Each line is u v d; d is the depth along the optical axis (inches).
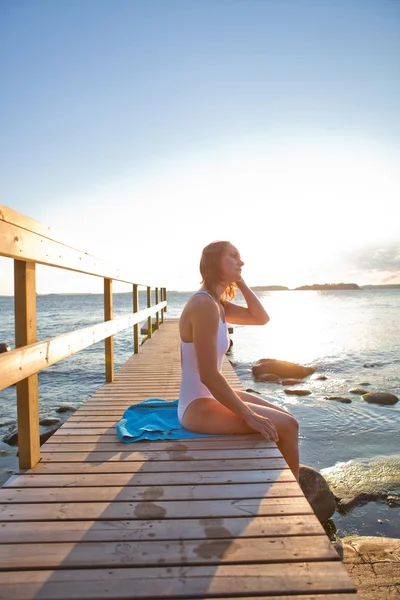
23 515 71.4
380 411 311.4
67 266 118.6
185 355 105.9
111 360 190.7
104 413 137.5
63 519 70.0
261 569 56.8
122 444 105.0
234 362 530.0
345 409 318.0
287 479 83.1
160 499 76.1
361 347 661.9
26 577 56.2
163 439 105.1
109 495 78.1
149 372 217.0
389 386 396.5
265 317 121.0
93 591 53.4
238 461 91.4
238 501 74.7
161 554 60.3
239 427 104.1
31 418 92.9
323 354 597.3
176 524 67.8
